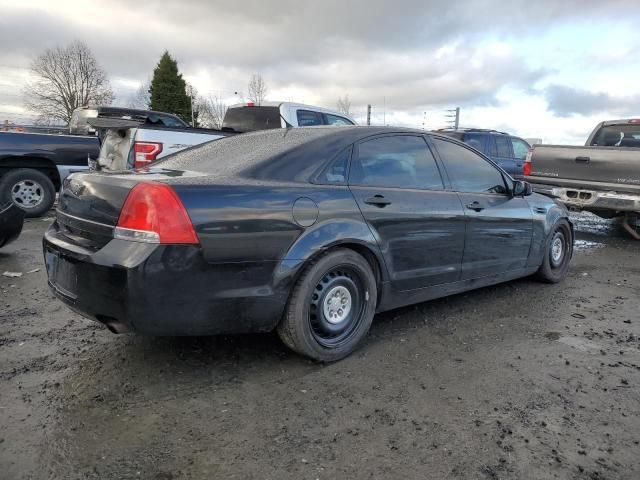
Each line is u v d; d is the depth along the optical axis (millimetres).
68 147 9273
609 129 9266
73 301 2967
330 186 3398
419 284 3955
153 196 2754
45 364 3273
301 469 2305
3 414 2672
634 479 2291
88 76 69000
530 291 5246
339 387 3068
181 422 2652
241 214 2934
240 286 2955
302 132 3818
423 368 3357
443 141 4391
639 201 7535
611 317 4465
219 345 3607
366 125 3959
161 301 2738
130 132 7559
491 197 4613
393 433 2598
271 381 3119
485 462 2381
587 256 7207
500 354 3604
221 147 3885
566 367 3408
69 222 3180
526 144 12797
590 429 2676
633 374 3320
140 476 2234
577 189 8250
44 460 2316
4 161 8820
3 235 5840
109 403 2816
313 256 3193
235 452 2416
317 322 3312
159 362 3330
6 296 4629
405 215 3732
